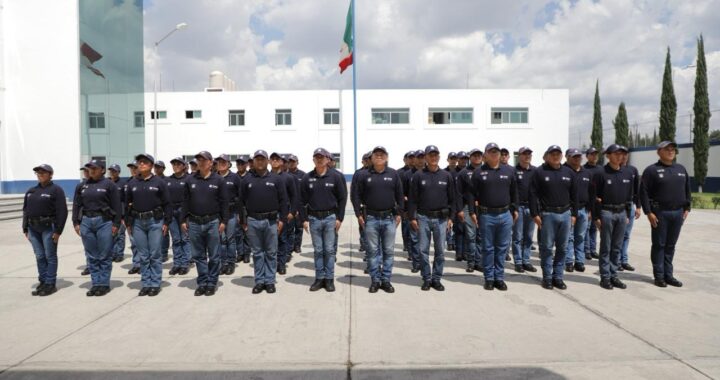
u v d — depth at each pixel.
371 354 3.44
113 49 21.56
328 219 5.34
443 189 5.30
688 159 31.83
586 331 3.92
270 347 3.59
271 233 5.27
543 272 5.50
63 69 19.44
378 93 27.91
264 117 27.88
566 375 3.06
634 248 8.36
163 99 27.69
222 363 3.29
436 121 28.33
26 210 5.26
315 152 5.35
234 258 6.55
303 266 6.93
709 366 3.18
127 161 22.47
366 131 27.94
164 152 27.70
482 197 5.44
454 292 5.30
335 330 3.99
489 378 3.03
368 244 5.35
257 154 5.21
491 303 4.82
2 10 19.00
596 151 7.11
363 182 5.43
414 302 4.88
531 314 4.42
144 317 4.39
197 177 5.24
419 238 5.39
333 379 3.03
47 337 3.85
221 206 5.26
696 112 30.03
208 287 5.27
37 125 19.45
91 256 5.27
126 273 6.52
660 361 3.27
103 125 21.02
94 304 4.87
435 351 3.49
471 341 3.70
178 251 6.53
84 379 3.05
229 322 4.22
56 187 5.31
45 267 5.34
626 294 5.15
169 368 3.21
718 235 9.99
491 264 5.45
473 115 28.06
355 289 5.48
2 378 3.07
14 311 4.62
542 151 28.16
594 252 7.36
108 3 21.19
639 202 5.88
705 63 29.72
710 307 4.62
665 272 5.58
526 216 6.56
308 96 27.89
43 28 19.31
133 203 5.29
